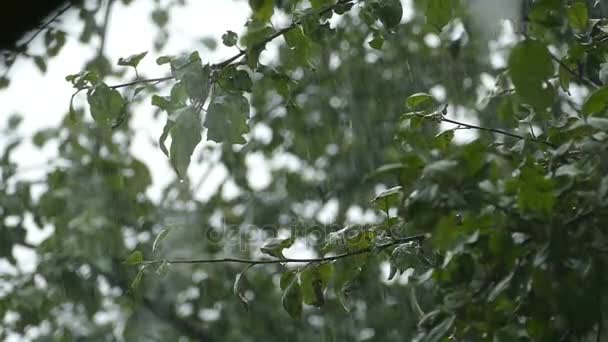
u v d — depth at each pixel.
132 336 12.19
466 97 11.74
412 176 3.64
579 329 3.72
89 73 4.95
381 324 11.45
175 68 4.71
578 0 4.98
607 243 3.77
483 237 3.73
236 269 12.35
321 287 5.04
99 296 11.84
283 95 5.16
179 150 4.58
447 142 5.05
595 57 4.95
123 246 12.03
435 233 3.56
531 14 4.36
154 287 12.16
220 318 12.38
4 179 12.18
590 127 3.93
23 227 12.06
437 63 12.41
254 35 4.89
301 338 12.31
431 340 3.86
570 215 3.84
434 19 4.81
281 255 5.09
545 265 3.66
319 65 12.65
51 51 6.81
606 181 3.71
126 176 12.07
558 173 3.71
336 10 5.13
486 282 3.91
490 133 5.32
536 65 3.83
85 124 12.25
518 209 3.61
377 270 10.88
